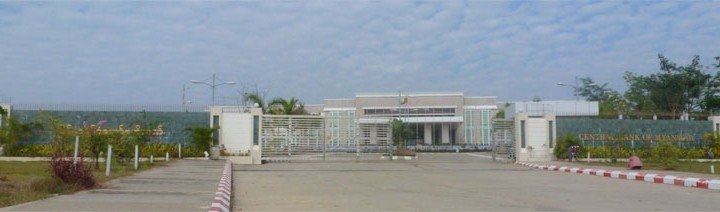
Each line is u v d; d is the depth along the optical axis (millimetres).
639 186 17016
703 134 36844
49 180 12773
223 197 11672
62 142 21125
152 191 13125
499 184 17609
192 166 24312
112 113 31094
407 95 81688
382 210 10930
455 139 82500
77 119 30625
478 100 82250
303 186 16844
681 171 23234
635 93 65062
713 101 55844
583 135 34406
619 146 34344
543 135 33906
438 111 81250
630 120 35469
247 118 32438
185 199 11438
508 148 35875
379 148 37031
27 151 28828
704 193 14695
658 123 36000
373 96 82188
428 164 30859
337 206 11625
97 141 21062
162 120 31625
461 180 19422
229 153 31828
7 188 12344
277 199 13070
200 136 31250
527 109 51812
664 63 60594
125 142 22641
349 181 18938
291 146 33906
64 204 10273
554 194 14180
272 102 43969
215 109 32281
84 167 13867
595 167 26188
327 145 40688
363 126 36094
